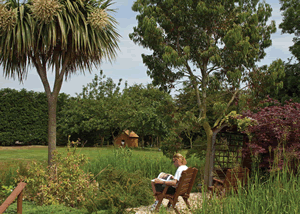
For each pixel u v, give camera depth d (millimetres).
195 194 6527
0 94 26531
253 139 6633
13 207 4820
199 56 8375
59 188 5711
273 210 2951
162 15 7973
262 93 8070
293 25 12672
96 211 4840
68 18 7094
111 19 8023
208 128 7949
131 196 5238
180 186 4652
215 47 7629
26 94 27531
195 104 9203
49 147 7324
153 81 8734
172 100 8930
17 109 27094
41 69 7410
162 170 8820
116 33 8141
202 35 7957
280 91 11641
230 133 8312
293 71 11680
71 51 7660
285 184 3473
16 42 6918
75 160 6289
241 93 8219
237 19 7973
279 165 4781
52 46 7359
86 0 7793
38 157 15531
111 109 30875
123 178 5844
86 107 31297
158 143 31078
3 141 26625
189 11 8039
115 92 32844
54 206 5250
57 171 6137
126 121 28516
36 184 5895
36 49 6895
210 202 3275
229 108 8375
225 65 8172
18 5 7113
